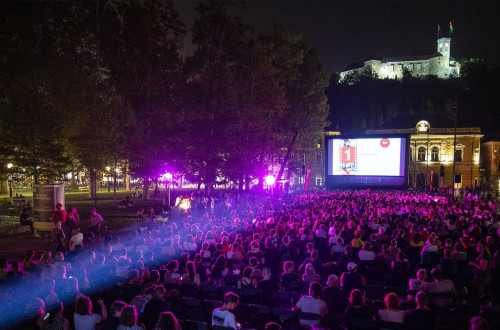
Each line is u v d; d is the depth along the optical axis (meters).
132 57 37.97
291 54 48.50
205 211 30.41
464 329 6.47
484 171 82.56
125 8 38.78
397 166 50.94
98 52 38.88
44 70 30.97
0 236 21.72
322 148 81.75
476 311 7.14
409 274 10.12
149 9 37.84
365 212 21.41
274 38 48.38
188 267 9.80
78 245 13.98
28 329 6.23
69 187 61.41
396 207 24.91
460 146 76.31
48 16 37.19
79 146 34.50
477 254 12.51
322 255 13.27
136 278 8.87
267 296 8.37
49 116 28.52
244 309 7.80
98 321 6.31
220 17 38.75
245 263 11.80
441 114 98.25
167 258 12.17
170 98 38.28
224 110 37.22
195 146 37.03
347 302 7.74
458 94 122.75
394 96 125.12
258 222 18.69
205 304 7.93
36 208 21.38
